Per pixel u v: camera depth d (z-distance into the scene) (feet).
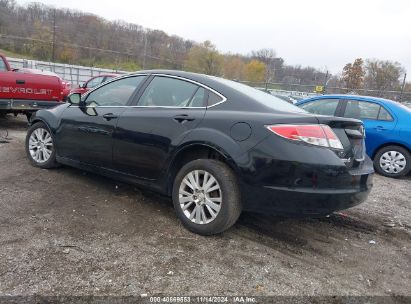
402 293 9.97
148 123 13.34
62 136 16.55
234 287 9.43
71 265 9.75
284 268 10.60
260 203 11.27
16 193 14.34
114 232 11.84
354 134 11.95
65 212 13.00
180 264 10.25
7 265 9.47
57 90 29.71
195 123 12.30
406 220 15.69
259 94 13.42
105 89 15.96
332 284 10.05
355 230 14.06
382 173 24.49
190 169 12.20
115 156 14.39
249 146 11.21
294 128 10.98
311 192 10.75
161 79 14.21
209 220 11.84
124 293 8.80
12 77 26.89
